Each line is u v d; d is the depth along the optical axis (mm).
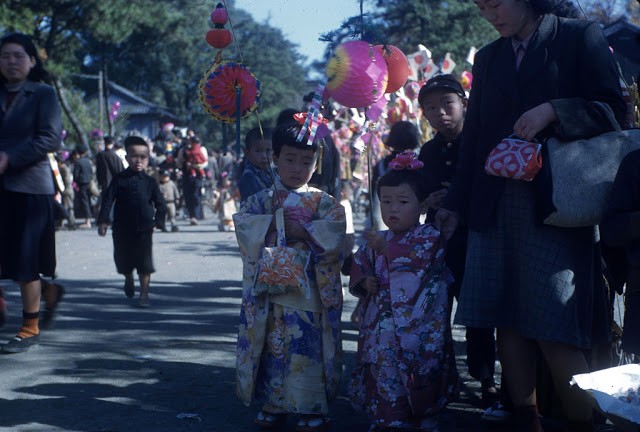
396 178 4148
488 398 4824
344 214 4398
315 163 4480
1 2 32281
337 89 4121
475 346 4801
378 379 4039
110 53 66125
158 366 5703
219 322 7449
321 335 4270
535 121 3670
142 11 37594
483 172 3934
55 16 34188
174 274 10938
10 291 9398
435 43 36438
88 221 20812
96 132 28109
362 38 4152
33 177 6020
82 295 9031
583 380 3275
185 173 20938
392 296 4078
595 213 3609
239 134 4402
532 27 3895
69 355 6008
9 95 6055
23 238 6023
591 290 3777
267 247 4312
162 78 75438
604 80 3773
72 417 4527
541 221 3680
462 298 3938
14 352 6074
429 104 4891
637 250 3330
